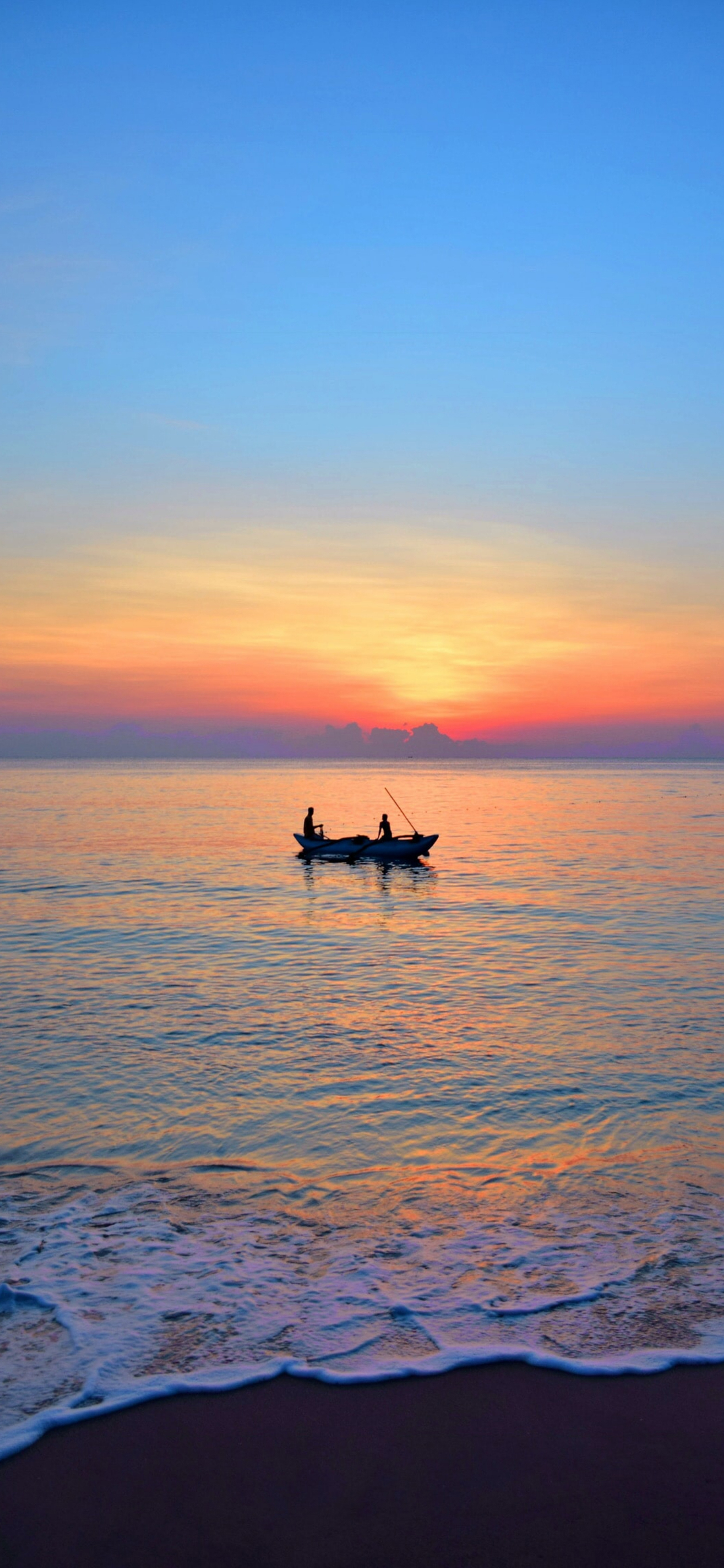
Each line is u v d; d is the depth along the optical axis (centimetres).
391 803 7694
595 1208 673
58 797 8431
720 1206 677
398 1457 406
